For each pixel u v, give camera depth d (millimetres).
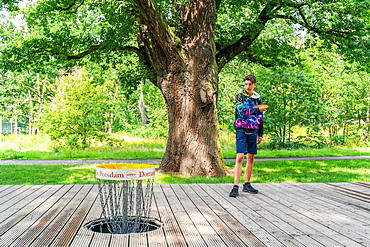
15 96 41094
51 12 14391
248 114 5910
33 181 9055
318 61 27969
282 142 24969
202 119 10242
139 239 3277
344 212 4445
